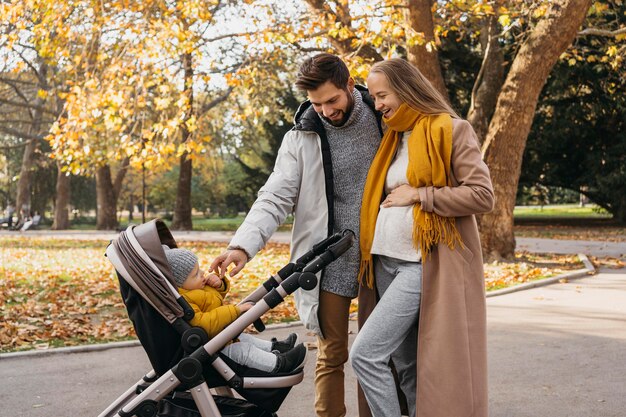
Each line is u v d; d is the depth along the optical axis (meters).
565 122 28.20
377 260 3.50
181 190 32.28
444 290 3.18
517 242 19.28
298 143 3.68
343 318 3.71
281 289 3.12
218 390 3.52
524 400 4.72
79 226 44.78
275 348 3.47
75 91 13.70
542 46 12.43
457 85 28.50
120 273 3.03
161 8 13.73
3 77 32.81
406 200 3.22
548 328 7.15
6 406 4.83
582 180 30.56
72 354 6.45
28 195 38.94
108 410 3.29
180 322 3.02
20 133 34.22
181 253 3.16
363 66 11.63
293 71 24.39
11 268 14.16
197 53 13.25
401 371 3.63
